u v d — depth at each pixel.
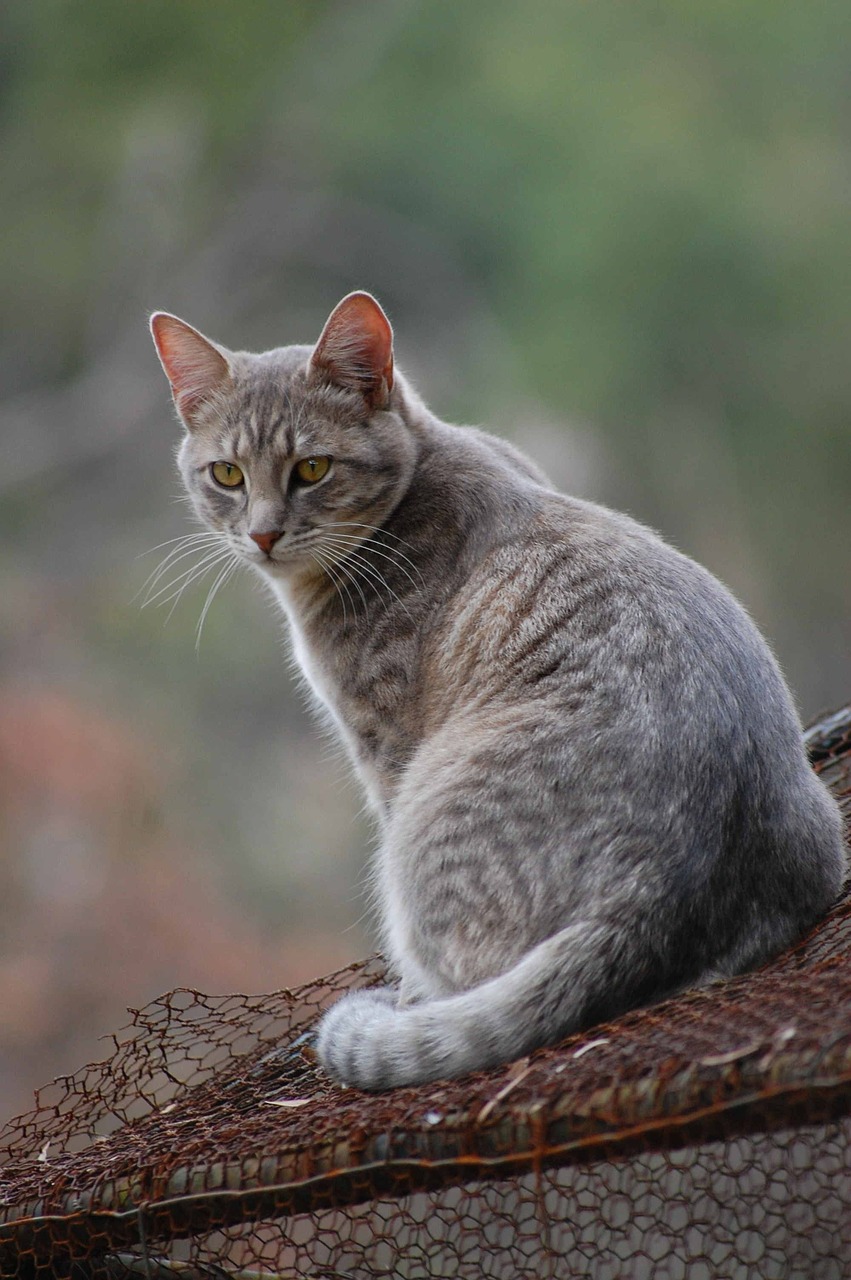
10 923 17.27
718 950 5.68
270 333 28.23
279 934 19.80
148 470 26.97
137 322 28.67
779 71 29.64
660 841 5.64
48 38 30.77
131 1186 5.27
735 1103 4.19
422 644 7.41
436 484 7.84
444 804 6.27
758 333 28.45
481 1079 5.14
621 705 6.00
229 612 24.03
